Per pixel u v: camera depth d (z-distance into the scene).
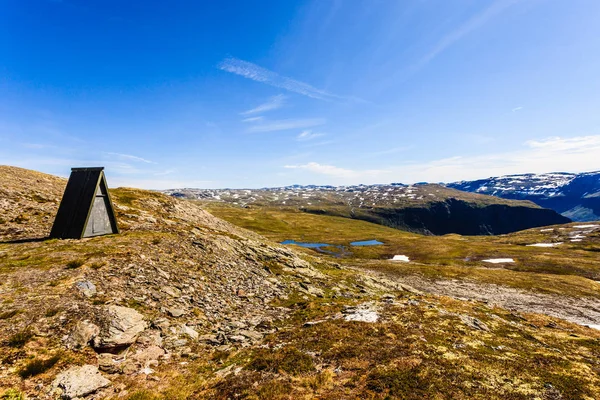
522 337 22.09
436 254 126.25
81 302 18.58
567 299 65.81
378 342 18.45
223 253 41.72
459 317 24.66
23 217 37.59
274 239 179.12
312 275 47.62
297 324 24.95
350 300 36.53
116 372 14.54
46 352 14.09
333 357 16.59
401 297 32.84
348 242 170.00
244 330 22.91
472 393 12.91
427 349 17.44
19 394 11.37
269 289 35.34
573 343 21.67
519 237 187.25
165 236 39.09
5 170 54.16
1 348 13.44
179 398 13.12
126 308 19.64
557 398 12.80
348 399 12.52
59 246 27.97
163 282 25.95
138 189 76.81
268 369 15.52
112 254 27.64
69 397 11.93
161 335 18.81
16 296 17.64
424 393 12.79
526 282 77.31
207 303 26.05
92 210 33.50
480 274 84.50
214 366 16.80
